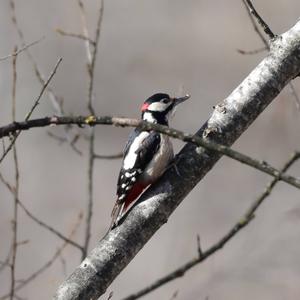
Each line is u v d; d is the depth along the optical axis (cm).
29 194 1631
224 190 1552
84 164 1684
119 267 634
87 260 631
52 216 1579
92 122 553
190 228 1482
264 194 724
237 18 1905
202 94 1836
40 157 1684
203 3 1942
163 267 1380
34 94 1741
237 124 660
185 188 658
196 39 1911
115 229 645
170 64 1894
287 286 1181
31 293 1298
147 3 1964
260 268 1200
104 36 1905
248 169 1566
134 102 1856
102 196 1647
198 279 1209
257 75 666
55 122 557
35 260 1403
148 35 1925
